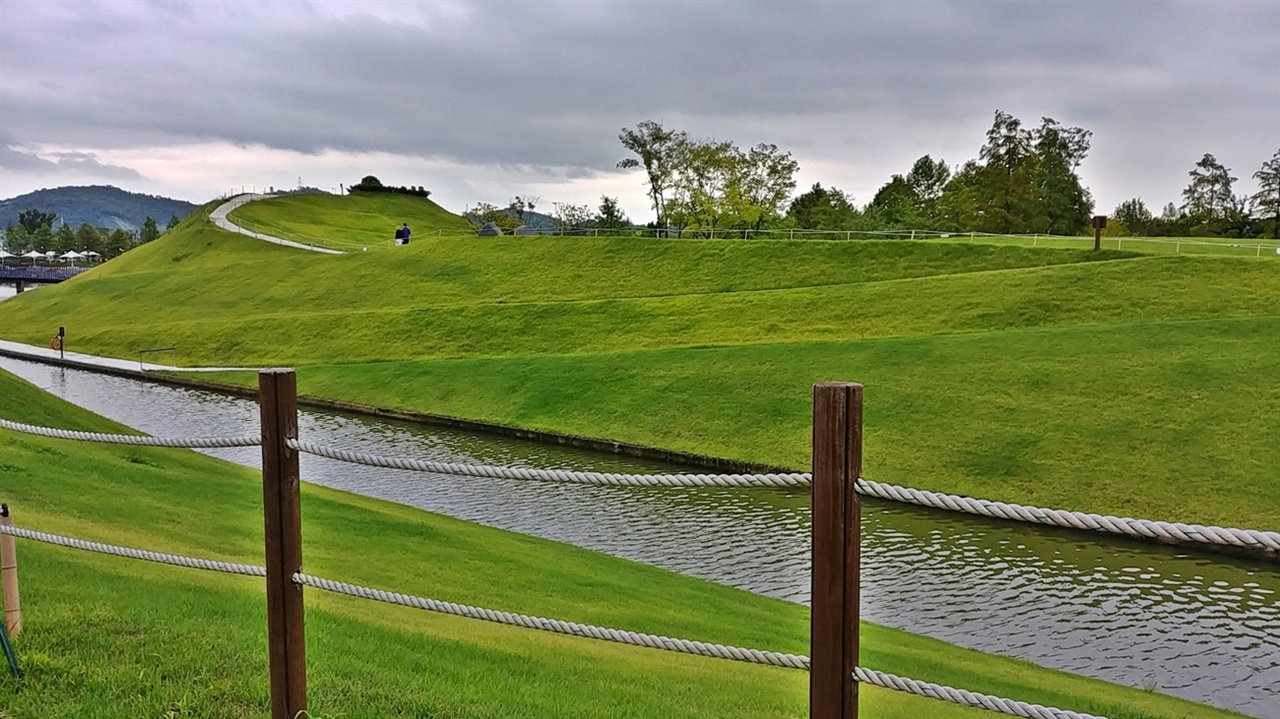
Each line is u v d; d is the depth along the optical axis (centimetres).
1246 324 3434
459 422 3847
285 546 459
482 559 1644
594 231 9288
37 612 725
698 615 1412
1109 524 280
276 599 464
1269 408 2745
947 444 2886
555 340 5331
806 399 3409
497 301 6488
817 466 319
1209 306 4175
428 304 6669
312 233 11856
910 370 3497
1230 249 5638
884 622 1681
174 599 878
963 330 4406
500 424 3722
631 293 6356
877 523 2322
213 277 8250
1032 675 1317
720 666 1071
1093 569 1975
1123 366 3198
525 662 883
